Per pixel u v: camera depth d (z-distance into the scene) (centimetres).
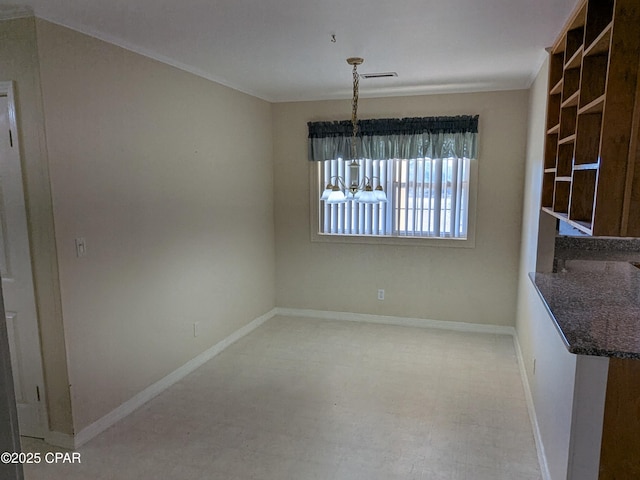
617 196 171
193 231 367
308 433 279
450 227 457
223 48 296
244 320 455
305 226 499
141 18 239
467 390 333
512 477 237
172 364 348
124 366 300
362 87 418
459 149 437
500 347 417
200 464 250
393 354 402
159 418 298
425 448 263
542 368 267
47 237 248
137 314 310
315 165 484
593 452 181
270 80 391
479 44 287
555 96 287
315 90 434
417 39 275
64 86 248
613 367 176
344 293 498
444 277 464
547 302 226
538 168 326
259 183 472
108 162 279
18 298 260
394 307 484
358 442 269
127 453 260
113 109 282
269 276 505
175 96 338
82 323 267
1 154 247
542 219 305
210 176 386
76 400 265
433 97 443
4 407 58
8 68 238
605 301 228
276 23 247
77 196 259
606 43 183
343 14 235
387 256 478
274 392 333
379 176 468
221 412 305
